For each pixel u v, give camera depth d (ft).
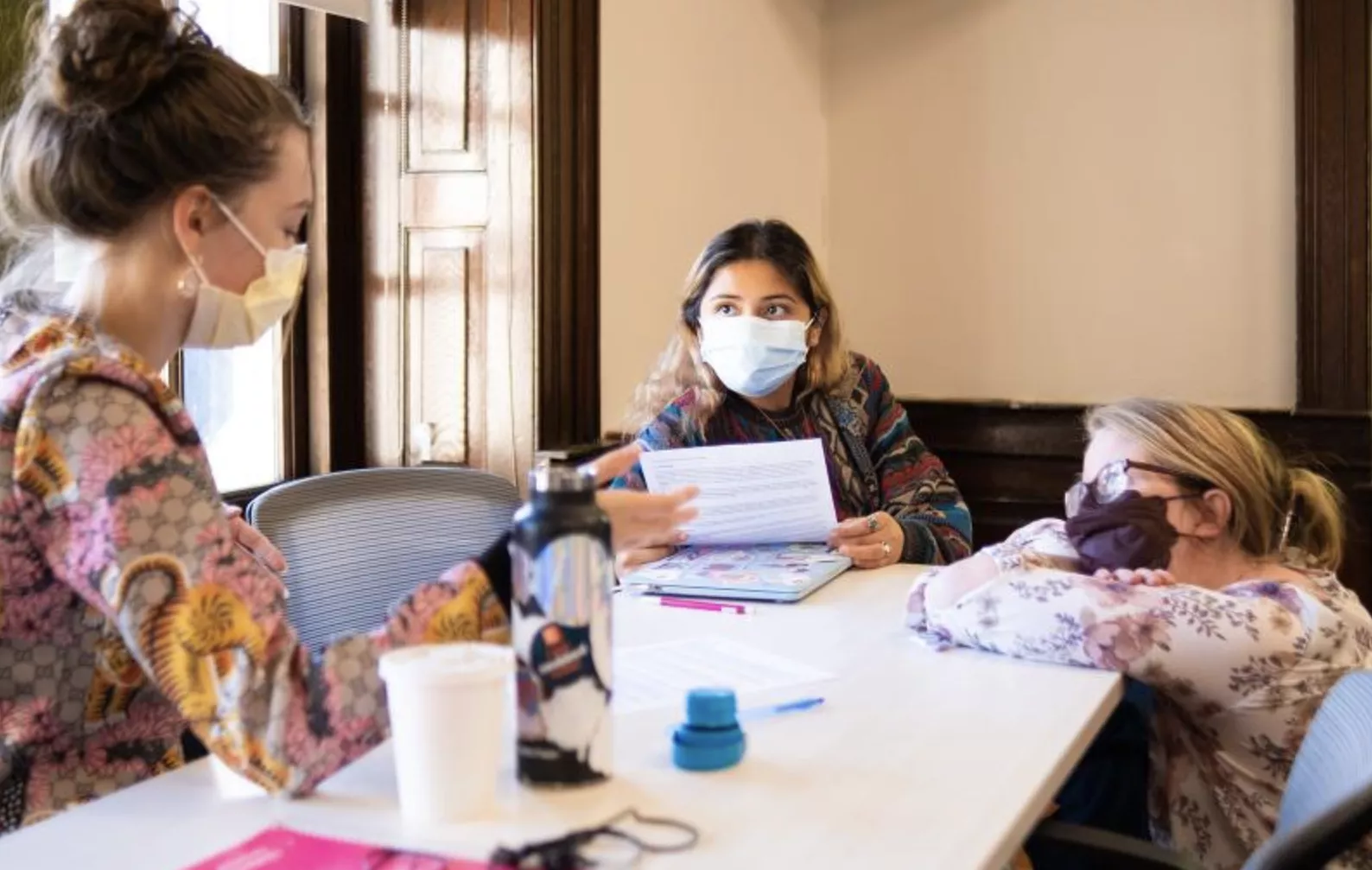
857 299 12.84
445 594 3.47
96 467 3.23
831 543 6.39
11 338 3.63
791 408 7.51
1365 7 10.59
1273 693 4.23
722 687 4.22
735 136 11.19
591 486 3.28
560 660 3.24
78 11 3.55
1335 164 10.72
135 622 3.15
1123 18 11.64
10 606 3.45
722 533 6.31
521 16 8.51
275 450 8.68
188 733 4.24
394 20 8.77
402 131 8.81
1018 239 12.16
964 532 7.22
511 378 8.70
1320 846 3.00
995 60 12.14
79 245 3.69
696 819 3.10
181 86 3.57
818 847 2.94
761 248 7.28
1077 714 3.93
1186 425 4.85
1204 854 4.58
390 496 6.44
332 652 3.30
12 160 3.63
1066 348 12.04
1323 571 4.76
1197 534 4.78
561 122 8.75
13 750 3.56
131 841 3.03
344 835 3.03
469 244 8.73
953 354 12.48
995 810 3.17
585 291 9.06
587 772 3.28
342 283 8.87
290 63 8.57
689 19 10.40
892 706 4.02
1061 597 4.48
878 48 12.63
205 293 3.72
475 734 3.10
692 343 7.55
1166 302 11.64
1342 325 10.75
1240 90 11.25
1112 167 11.76
